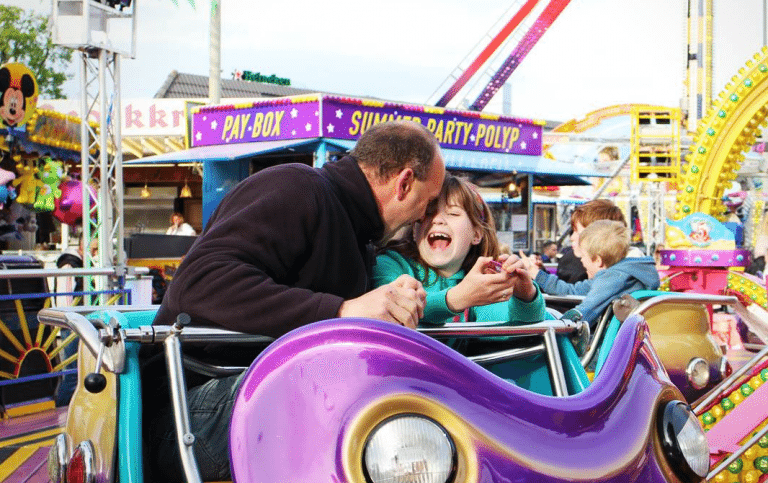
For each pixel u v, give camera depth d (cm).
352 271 231
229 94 3438
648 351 214
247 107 1110
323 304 200
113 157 955
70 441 214
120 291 716
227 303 202
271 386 169
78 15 891
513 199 1265
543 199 1898
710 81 2958
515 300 250
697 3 2967
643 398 195
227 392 213
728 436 364
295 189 220
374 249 277
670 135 1880
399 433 160
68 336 724
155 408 222
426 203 240
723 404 392
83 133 941
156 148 1883
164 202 1989
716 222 977
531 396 175
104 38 914
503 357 249
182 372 187
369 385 164
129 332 189
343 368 167
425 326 235
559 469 166
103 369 206
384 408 162
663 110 1877
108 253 930
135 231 1986
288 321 200
